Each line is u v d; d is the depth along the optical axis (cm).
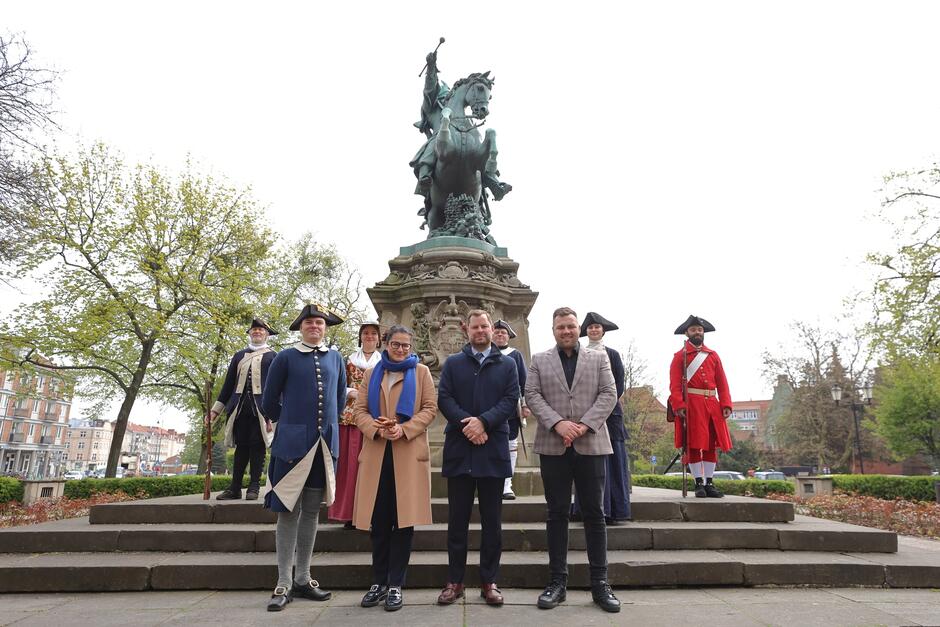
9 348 1903
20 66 1204
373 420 429
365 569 464
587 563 462
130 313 1919
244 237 2155
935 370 1866
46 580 452
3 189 1277
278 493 411
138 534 523
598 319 592
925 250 1758
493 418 412
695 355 702
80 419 12381
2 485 1346
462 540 416
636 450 4044
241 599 426
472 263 908
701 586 462
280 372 441
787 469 4562
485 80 1014
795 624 355
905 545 608
